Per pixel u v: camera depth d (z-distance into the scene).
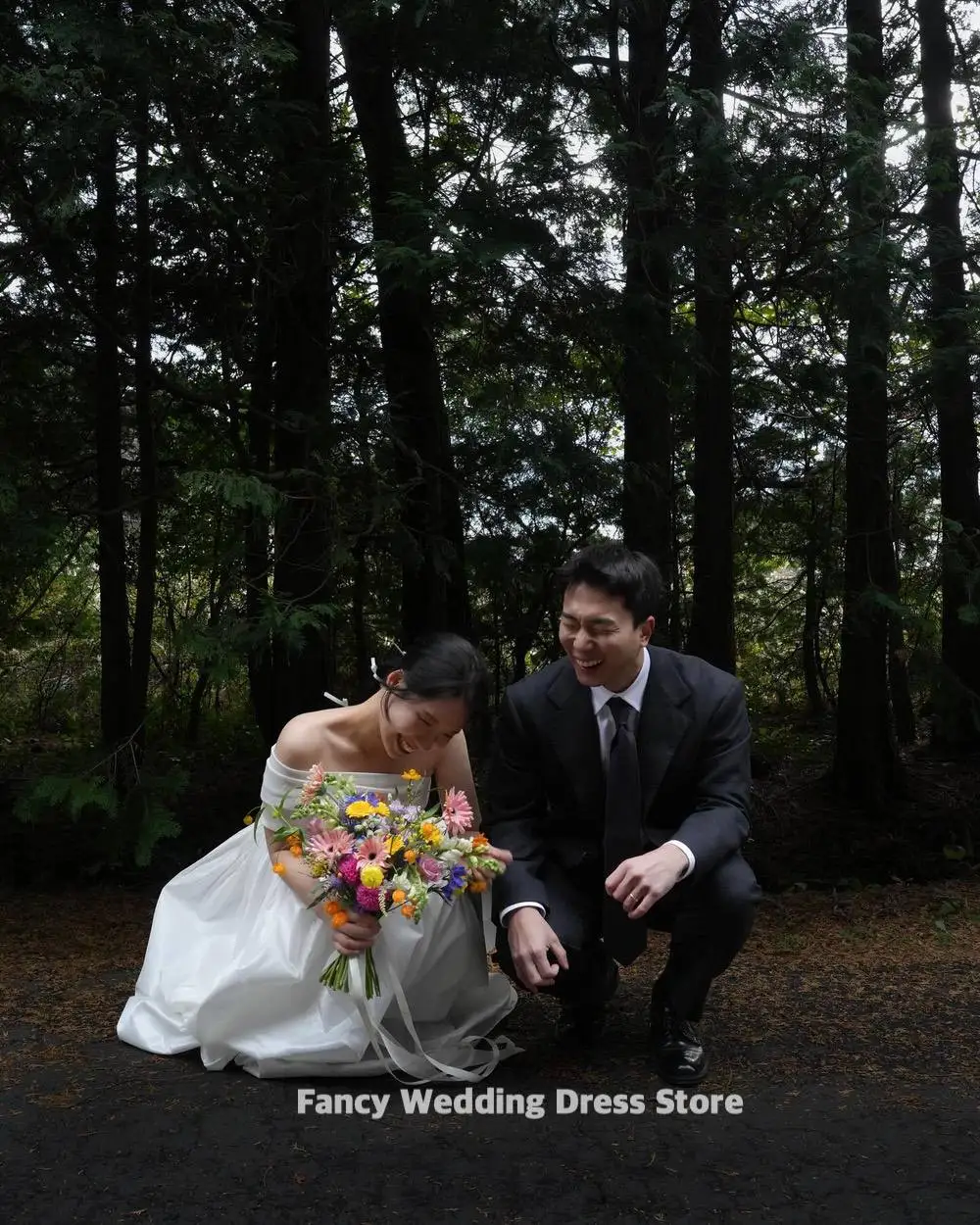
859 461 7.02
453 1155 2.55
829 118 5.50
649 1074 3.07
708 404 6.84
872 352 6.29
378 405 5.97
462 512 6.35
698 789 3.00
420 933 2.97
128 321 6.52
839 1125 2.73
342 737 3.09
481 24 5.51
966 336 6.31
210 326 6.94
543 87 5.85
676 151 5.50
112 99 4.77
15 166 4.83
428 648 2.89
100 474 6.35
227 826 6.61
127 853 5.50
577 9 5.63
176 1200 2.33
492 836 3.10
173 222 6.30
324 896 2.83
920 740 9.45
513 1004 3.36
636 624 2.85
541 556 6.07
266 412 6.59
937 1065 3.15
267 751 7.36
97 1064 3.13
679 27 6.47
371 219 6.45
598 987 3.18
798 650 10.89
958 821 7.00
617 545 2.89
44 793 4.93
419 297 6.07
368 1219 2.25
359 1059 3.00
